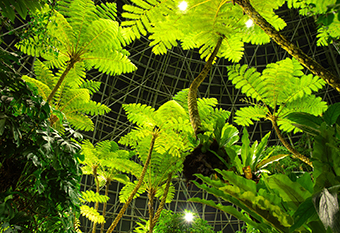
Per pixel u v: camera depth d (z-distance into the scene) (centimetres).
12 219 187
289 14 1584
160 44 266
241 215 144
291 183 128
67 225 244
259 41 326
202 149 155
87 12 404
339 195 106
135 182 722
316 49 1605
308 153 763
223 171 135
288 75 383
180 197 1797
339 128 125
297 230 128
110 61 451
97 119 1566
